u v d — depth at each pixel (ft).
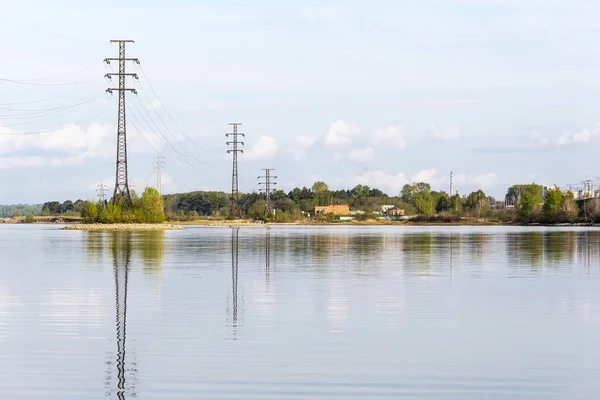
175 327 70.59
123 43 407.03
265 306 84.58
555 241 268.82
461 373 53.62
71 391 48.91
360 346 62.23
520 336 66.80
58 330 69.05
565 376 52.90
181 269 134.41
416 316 77.56
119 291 98.58
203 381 51.26
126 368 54.65
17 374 53.01
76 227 451.94
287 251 198.29
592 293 97.81
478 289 102.17
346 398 47.57
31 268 136.56
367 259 165.37
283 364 55.88
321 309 82.43
